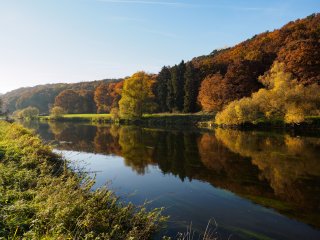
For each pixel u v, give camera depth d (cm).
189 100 7350
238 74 5966
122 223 892
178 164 2064
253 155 2308
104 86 11281
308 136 3362
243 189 1464
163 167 1980
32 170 1273
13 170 1203
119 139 3588
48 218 746
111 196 1122
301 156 2217
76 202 851
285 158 2158
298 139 3125
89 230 762
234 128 4634
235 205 1244
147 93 7019
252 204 1253
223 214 1142
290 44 5822
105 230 793
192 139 3416
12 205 811
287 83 4275
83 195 986
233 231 989
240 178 1664
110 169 1936
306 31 6681
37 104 15488
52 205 805
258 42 8131
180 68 7950
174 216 1114
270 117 4322
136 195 1381
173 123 6184
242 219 1092
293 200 1298
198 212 1160
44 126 6234
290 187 1479
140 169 1931
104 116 8188
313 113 4041
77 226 755
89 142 3353
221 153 2442
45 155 1666
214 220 1081
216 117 4972
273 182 1569
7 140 1964
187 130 4653
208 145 2908
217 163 2064
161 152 2588
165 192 1428
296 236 958
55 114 9306
